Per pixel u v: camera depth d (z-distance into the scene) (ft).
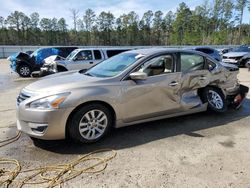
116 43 233.14
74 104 11.98
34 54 46.19
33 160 11.27
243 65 53.83
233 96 18.76
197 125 15.58
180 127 15.21
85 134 12.63
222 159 11.28
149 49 16.01
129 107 13.56
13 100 23.81
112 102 12.96
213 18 188.75
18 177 9.90
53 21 219.61
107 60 16.63
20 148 12.46
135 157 11.50
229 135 14.06
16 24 216.33
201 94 16.61
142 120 14.35
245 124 15.84
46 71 36.73
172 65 15.19
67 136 12.87
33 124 11.87
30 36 220.64
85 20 215.31
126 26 237.04
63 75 15.20
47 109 11.62
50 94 11.87
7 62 74.49
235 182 9.52
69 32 218.38
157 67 14.66
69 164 10.88
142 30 245.65
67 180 9.71
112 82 13.17
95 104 12.64
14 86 33.01
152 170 10.38
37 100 11.82
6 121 16.79
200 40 189.47
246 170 10.36
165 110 14.96
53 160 11.27
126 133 14.24
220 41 178.91
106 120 13.15
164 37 248.52
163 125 15.52
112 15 227.20
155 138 13.60
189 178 9.78
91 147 12.54
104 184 9.44
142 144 12.86
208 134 14.17
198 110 16.43
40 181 9.64
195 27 200.95
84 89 12.41
